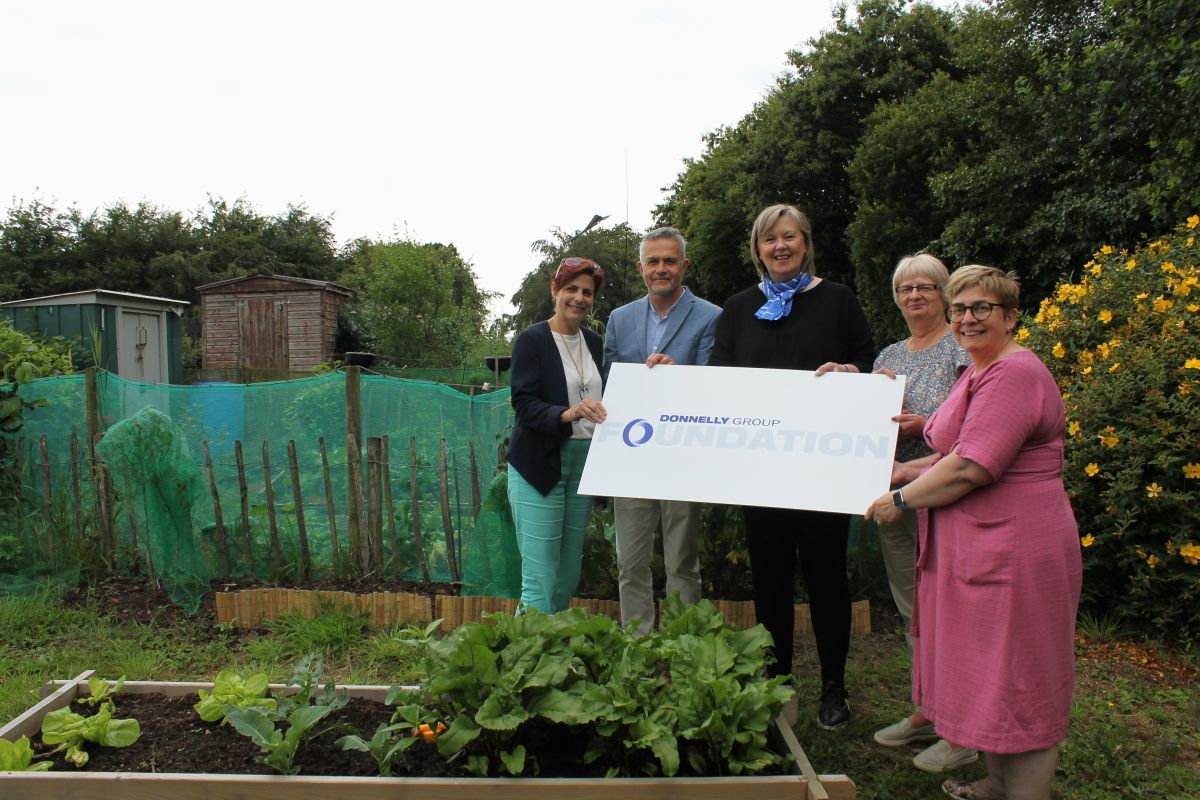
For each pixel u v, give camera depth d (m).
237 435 5.47
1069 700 2.32
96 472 4.98
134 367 11.76
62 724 2.55
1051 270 12.86
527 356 3.49
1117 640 4.44
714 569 4.62
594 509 4.57
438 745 2.30
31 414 5.35
